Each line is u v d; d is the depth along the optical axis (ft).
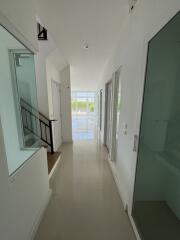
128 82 6.12
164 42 3.46
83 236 4.62
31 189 4.68
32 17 5.04
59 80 14.01
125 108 6.59
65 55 11.46
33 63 5.80
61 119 15.08
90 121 32.65
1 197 3.10
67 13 5.99
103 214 5.55
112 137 9.73
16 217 3.72
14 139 4.70
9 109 4.69
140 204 4.75
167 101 3.61
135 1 4.94
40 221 5.17
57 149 13.16
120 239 4.53
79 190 7.08
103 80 15.49
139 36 4.75
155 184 4.34
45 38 9.83
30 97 5.91
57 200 6.34
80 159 11.00
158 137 4.03
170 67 3.40
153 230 4.24
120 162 7.56
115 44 8.91
